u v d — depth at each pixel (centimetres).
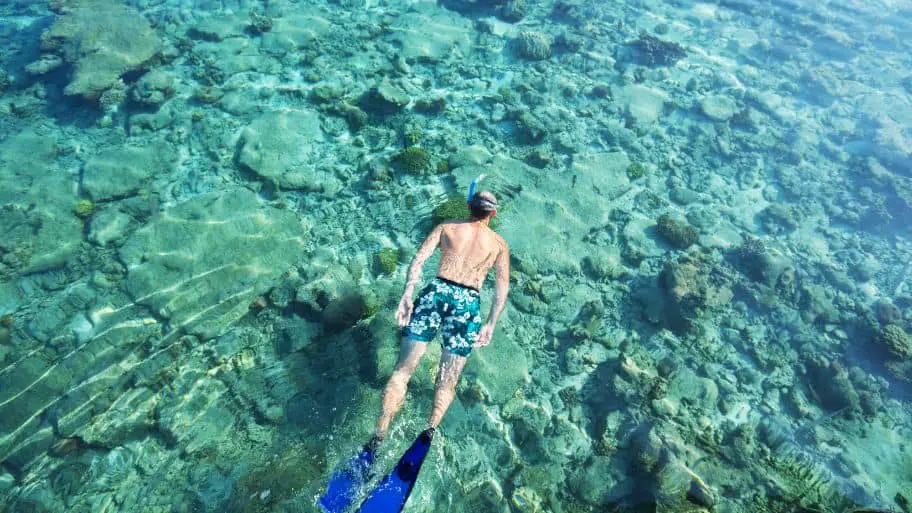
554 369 647
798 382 684
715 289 754
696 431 603
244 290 662
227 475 500
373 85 966
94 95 876
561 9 1259
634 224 831
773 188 955
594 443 576
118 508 488
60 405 548
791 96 1177
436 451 536
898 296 805
